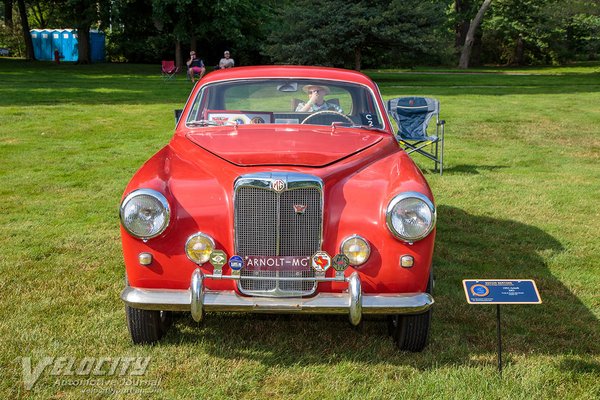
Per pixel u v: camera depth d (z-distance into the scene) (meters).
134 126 13.40
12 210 6.83
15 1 45.94
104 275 4.98
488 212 7.18
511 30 48.28
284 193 3.43
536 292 3.48
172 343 3.85
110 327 4.03
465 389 3.36
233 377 3.45
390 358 3.75
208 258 3.44
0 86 21.78
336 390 3.34
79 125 13.23
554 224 6.72
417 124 9.33
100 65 40.31
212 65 44.19
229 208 3.50
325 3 29.36
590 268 5.45
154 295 3.44
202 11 36.03
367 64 32.09
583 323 4.31
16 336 3.84
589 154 11.32
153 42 43.69
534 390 3.36
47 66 37.91
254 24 40.41
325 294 3.44
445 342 3.96
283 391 3.33
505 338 4.05
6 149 10.40
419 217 3.37
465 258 5.62
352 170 3.74
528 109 17.48
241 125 4.57
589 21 45.94
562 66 49.06
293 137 4.19
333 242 3.50
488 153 11.23
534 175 9.29
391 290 3.47
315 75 4.97
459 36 50.72
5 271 4.98
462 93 22.20
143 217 3.36
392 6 28.86
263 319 4.22
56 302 4.39
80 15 39.28
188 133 4.50
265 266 3.49
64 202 7.22
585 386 3.44
